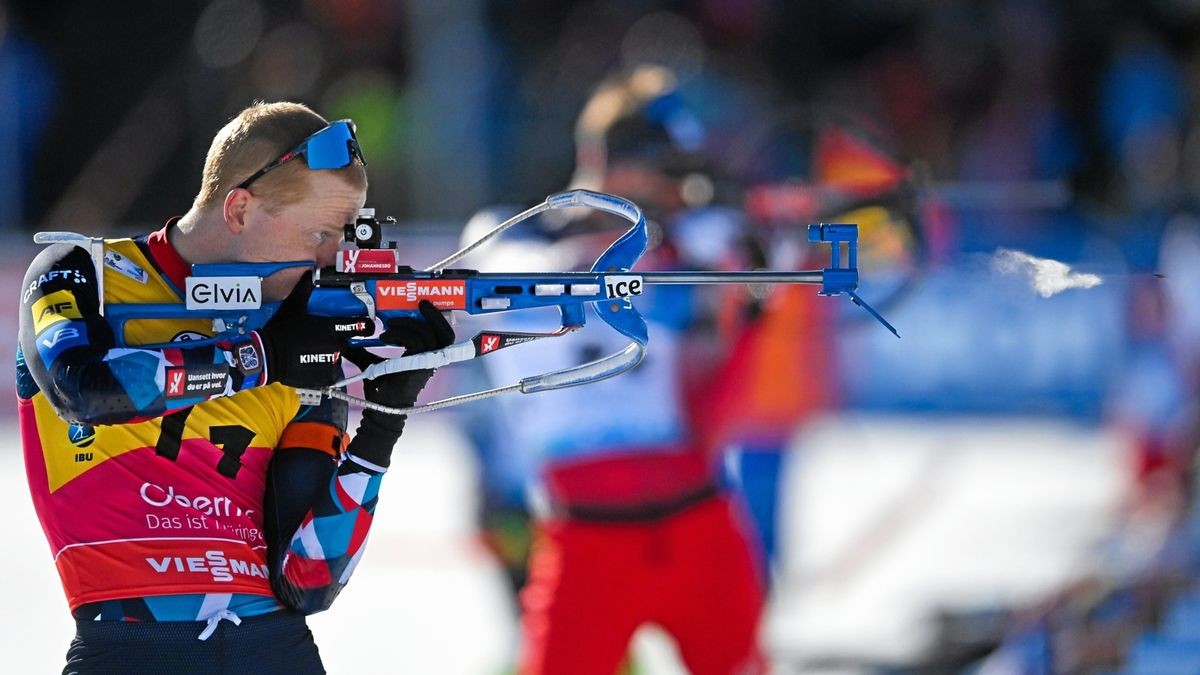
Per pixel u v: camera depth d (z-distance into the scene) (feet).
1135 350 87.15
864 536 88.17
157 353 30.48
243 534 33.32
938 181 128.36
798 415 72.33
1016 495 96.27
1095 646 63.10
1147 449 84.23
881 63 133.80
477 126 119.24
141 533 32.53
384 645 71.46
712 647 49.49
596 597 48.39
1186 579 64.69
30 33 139.54
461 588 80.84
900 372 110.42
